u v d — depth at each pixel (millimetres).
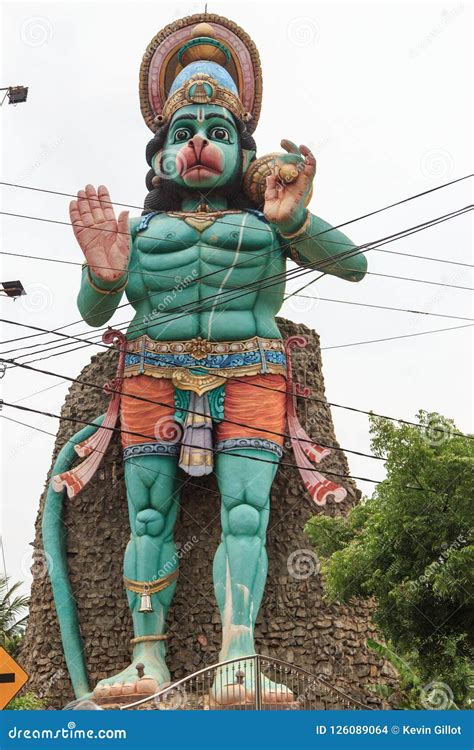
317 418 27422
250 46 28297
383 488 20781
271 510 26062
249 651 23172
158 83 28328
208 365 25141
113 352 27875
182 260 25531
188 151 26141
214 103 26844
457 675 20812
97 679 25391
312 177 25016
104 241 24969
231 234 25609
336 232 25641
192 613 25438
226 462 24562
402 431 20219
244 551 23906
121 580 26047
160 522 24750
